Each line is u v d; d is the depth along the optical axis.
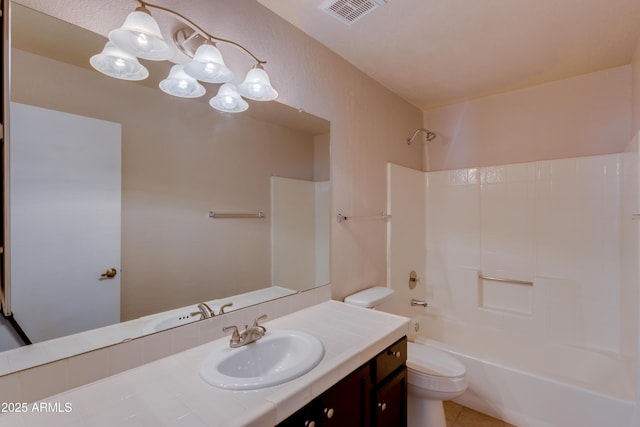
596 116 2.27
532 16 1.61
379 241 2.35
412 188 2.76
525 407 1.88
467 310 2.72
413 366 1.73
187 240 1.25
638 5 1.52
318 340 1.22
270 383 0.92
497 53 1.99
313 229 1.80
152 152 1.15
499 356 2.48
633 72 2.06
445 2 1.50
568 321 2.28
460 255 2.77
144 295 1.12
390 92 2.54
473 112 2.79
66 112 0.95
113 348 1.01
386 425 1.32
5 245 0.83
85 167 0.99
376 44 1.88
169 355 1.14
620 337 2.07
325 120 1.88
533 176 2.44
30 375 0.85
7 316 0.84
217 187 1.36
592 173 2.21
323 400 1.00
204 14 1.29
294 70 1.69
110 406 0.83
